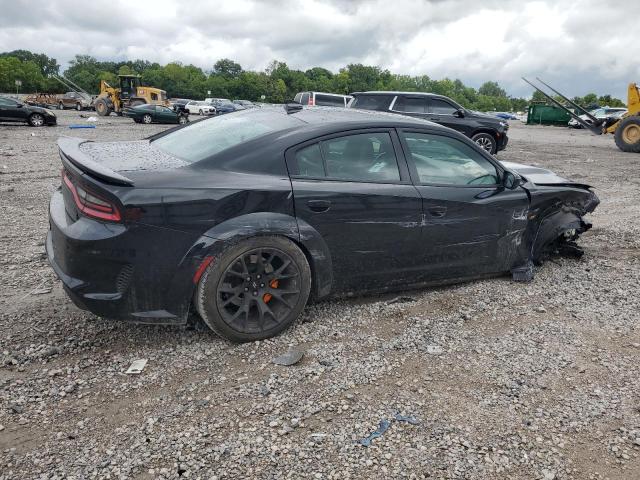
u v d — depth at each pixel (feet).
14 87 404.77
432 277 14.11
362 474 7.87
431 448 8.48
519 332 12.59
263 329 11.66
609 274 16.74
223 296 11.17
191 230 10.61
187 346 11.46
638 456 8.52
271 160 11.66
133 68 531.50
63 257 10.57
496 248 14.93
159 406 9.36
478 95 604.08
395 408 9.47
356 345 11.69
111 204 10.12
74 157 10.75
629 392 10.23
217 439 8.50
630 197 31.19
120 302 10.49
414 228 13.21
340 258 12.43
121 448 8.25
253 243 11.14
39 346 11.19
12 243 18.81
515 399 9.87
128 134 70.59
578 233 18.06
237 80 443.32
